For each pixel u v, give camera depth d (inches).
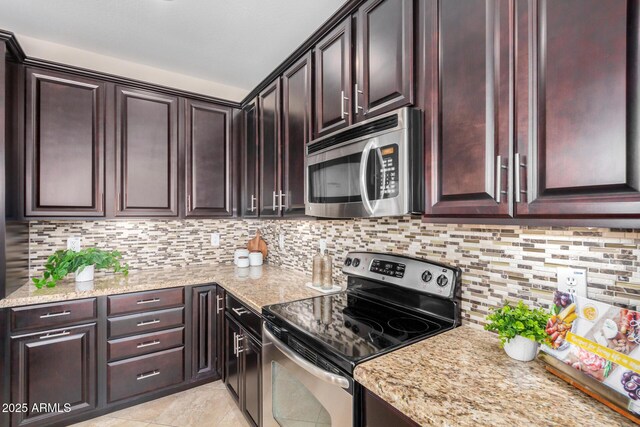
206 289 92.7
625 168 26.1
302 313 58.5
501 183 35.0
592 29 28.2
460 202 39.7
